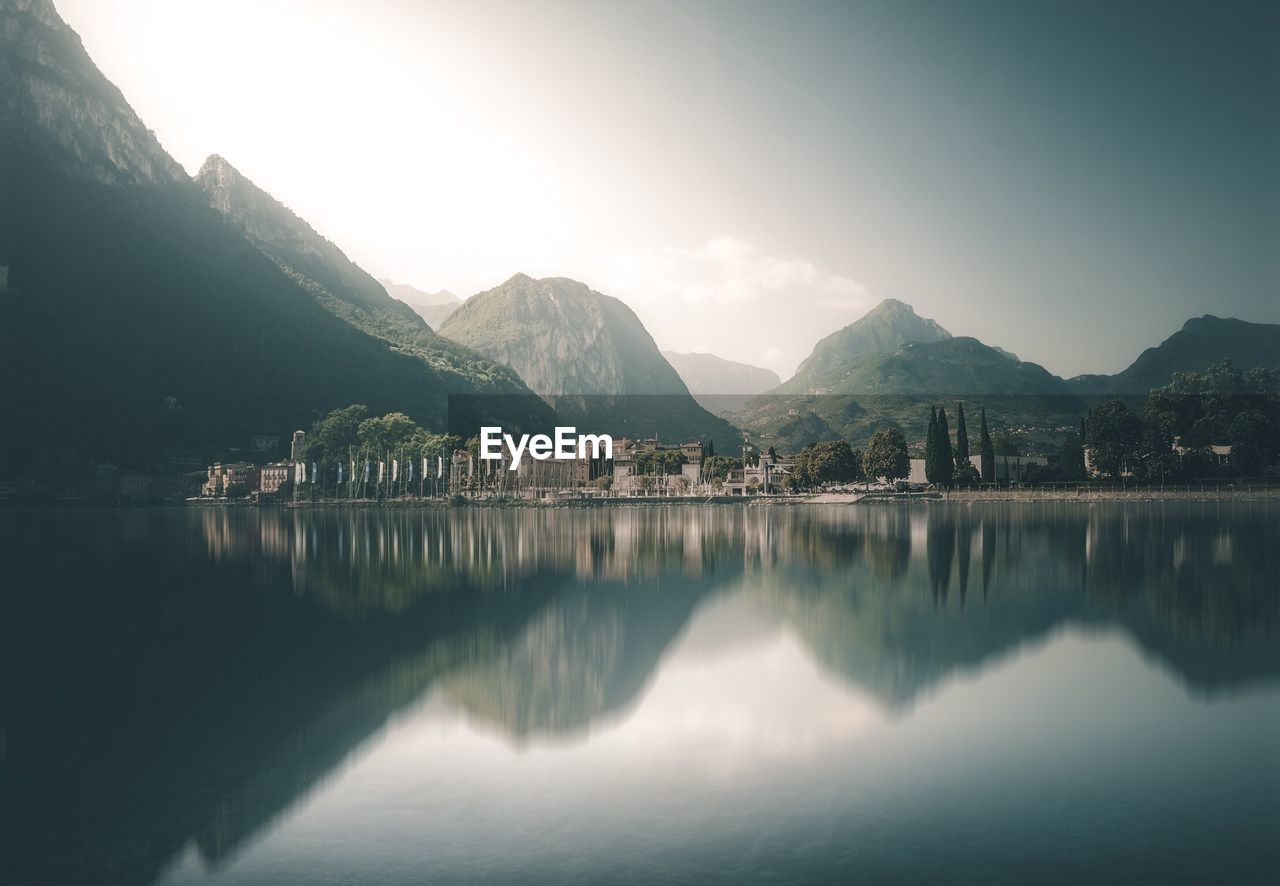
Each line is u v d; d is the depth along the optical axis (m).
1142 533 105.62
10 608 58.78
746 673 37.94
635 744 27.77
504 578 72.75
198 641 46.78
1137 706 31.75
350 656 42.59
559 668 39.22
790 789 23.56
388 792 23.73
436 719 31.16
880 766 25.31
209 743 28.47
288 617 54.34
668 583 67.88
